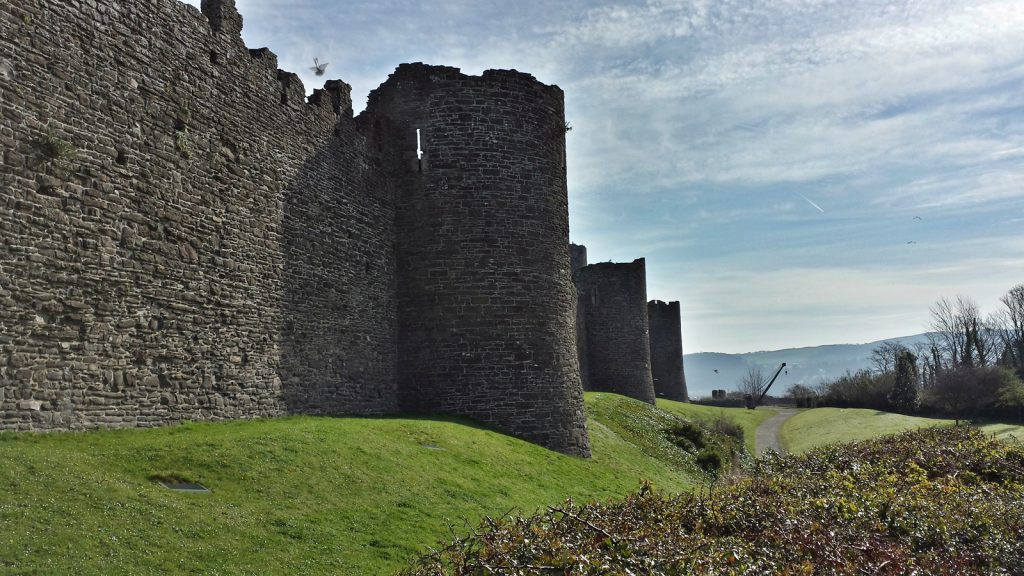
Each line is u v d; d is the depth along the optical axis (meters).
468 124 25.80
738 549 9.91
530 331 25.36
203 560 9.95
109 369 15.13
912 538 11.78
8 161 13.43
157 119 16.72
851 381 81.50
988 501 14.59
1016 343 85.19
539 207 26.23
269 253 20.12
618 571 8.67
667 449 33.38
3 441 12.60
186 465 12.96
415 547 12.02
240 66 19.62
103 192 15.23
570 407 25.92
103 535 9.77
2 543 8.92
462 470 17.38
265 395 19.55
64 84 14.56
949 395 62.78
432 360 24.95
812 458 19.31
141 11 16.50
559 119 27.59
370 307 24.27
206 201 18.03
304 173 21.75
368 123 24.97
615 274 56.50
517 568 8.83
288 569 10.32
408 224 25.78
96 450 12.98
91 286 14.84
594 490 20.09
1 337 13.13
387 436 18.00
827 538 10.74
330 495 13.32
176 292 16.95
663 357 72.25
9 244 13.36
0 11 13.48
